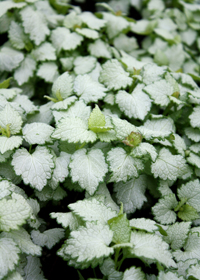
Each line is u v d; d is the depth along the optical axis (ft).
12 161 1.39
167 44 1.99
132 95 1.57
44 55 1.72
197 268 1.32
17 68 1.71
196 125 1.58
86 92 1.56
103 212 1.36
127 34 2.16
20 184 1.53
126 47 1.97
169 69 1.77
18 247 1.28
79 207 1.35
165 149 1.50
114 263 1.31
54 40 1.77
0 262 1.24
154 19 2.15
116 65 1.64
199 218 1.49
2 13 1.68
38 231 1.38
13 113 1.46
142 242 1.31
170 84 1.61
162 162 1.48
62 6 1.93
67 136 1.39
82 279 1.35
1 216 1.28
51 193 1.46
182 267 1.34
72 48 1.74
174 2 2.33
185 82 1.68
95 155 1.42
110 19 1.92
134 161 1.41
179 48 1.96
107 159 1.40
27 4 1.75
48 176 1.40
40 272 1.36
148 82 1.62
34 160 1.40
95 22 1.84
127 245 1.26
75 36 1.77
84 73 1.69
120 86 1.59
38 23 1.73
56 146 1.50
